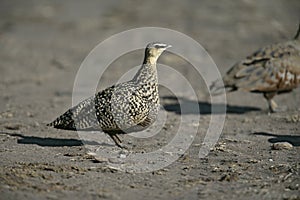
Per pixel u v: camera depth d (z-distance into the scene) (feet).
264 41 126.41
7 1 192.85
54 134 59.21
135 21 155.63
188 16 160.86
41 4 186.50
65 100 80.33
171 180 43.68
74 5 185.26
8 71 103.76
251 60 69.62
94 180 43.06
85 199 38.73
